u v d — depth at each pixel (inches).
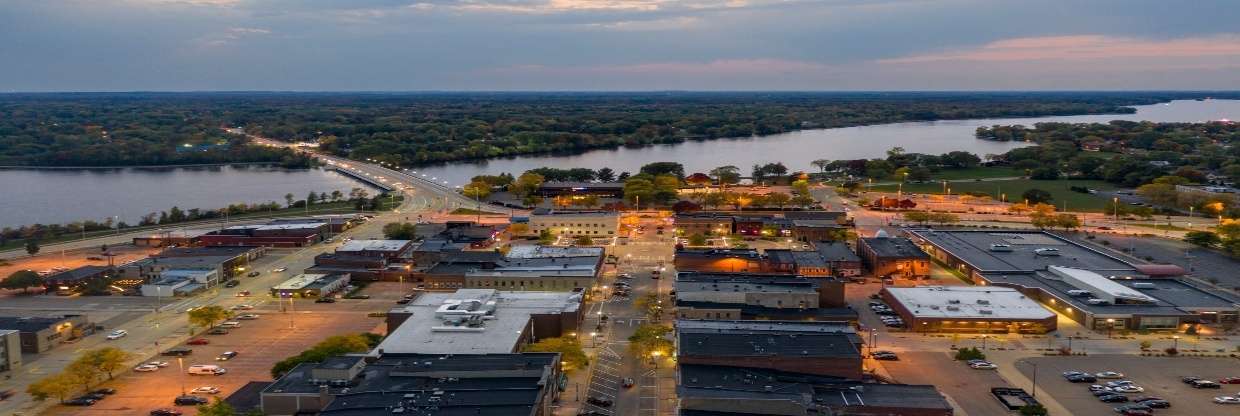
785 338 7007.9
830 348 6766.7
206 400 6471.5
